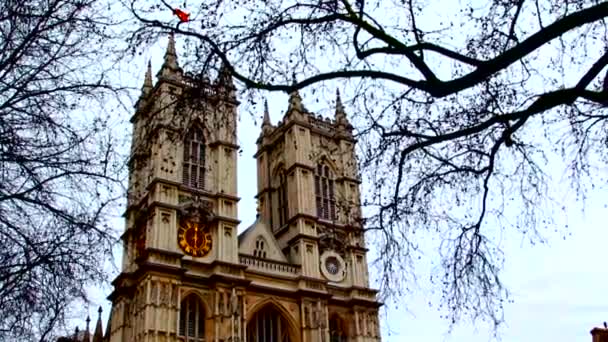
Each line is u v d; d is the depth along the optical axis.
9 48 17.25
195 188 77.56
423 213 23.70
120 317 72.06
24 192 17.03
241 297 73.31
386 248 23.89
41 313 17.53
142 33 21.28
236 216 78.19
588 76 16.36
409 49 18.45
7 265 16.88
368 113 24.06
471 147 23.09
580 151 21.67
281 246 84.62
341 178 88.31
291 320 76.19
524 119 18.14
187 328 70.25
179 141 26.92
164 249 71.44
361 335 79.69
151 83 79.56
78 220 18.20
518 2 20.89
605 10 15.63
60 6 17.77
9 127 17.09
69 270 17.80
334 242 83.06
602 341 57.22
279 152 91.94
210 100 23.89
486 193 22.27
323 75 19.56
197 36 21.27
